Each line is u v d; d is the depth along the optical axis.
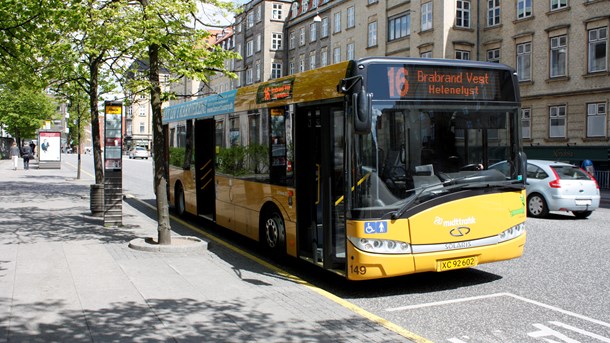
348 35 49.38
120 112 12.23
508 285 7.64
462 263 6.97
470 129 7.17
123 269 7.93
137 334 5.18
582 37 29.70
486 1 35.47
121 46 10.10
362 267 6.58
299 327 5.49
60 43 10.88
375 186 6.63
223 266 8.37
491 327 5.79
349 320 5.75
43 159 40.69
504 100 7.45
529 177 16.27
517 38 33.28
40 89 14.41
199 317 5.76
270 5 62.84
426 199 6.78
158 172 9.54
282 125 8.74
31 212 14.59
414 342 5.09
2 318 5.57
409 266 6.68
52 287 6.84
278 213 9.01
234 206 10.73
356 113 6.43
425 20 37.19
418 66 6.95
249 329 5.40
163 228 9.48
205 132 12.93
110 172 12.19
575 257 9.61
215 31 10.83
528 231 12.84
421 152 6.87
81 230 11.60
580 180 15.56
